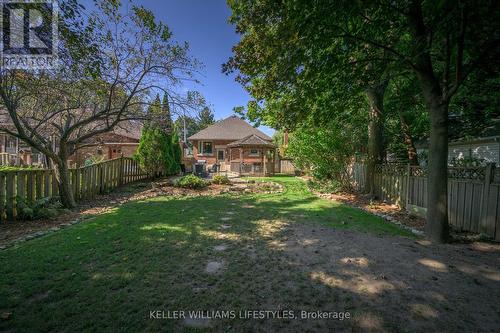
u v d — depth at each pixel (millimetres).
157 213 6301
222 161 27500
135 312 2344
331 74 5984
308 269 3293
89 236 4414
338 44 5434
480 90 6582
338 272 3221
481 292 2805
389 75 6461
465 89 6984
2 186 5418
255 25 5652
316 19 4395
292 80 5727
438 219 4547
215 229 4980
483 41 4484
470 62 4777
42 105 7336
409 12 4469
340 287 2857
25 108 7535
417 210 6648
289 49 5047
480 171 5016
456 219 5562
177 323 2211
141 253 3693
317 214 6449
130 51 6930
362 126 10836
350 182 10734
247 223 5477
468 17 3865
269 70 6113
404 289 2840
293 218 5984
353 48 5512
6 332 2045
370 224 5598
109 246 3941
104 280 2896
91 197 8508
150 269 3193
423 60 4605
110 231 4727
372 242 4398
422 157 12148
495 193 4680
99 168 9117
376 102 9352
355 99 7734
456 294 2756
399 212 7012
